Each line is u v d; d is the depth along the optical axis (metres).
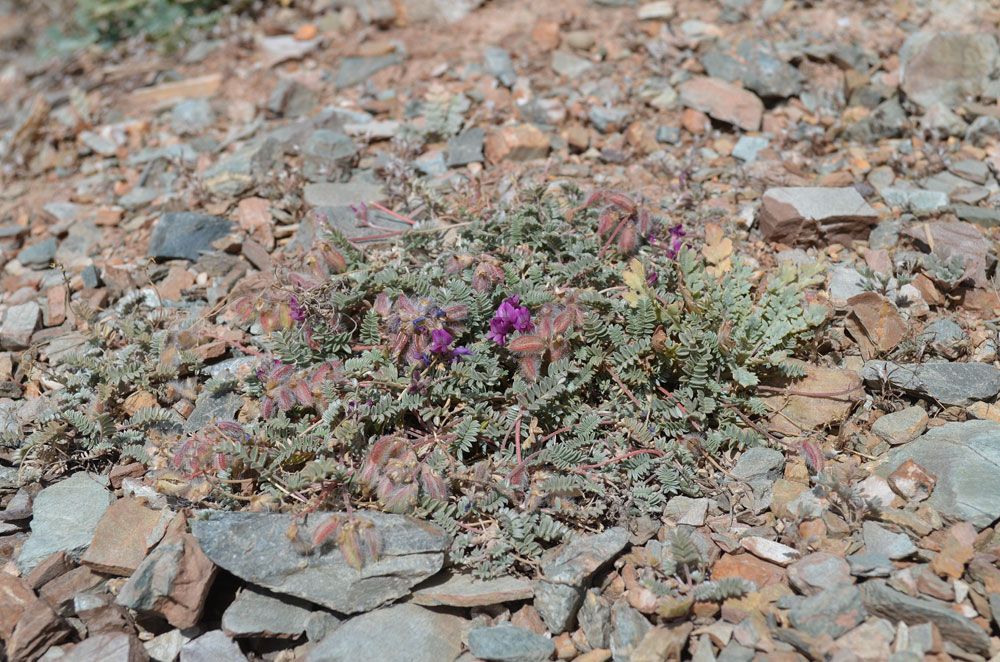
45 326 0.89
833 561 0.73
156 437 0.80
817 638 0.70
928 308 0.83
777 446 0.78
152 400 0.82
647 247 0.85
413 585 0.73
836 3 1.05
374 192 0.93
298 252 0.88
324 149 0.95
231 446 0.75
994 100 0.95
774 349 0.80
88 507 0.78
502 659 0.72
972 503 0.74
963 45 0.96
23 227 0.98
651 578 0.73
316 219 0.90
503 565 0.74
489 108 1.00
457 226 0.86
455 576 0.74
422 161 0.96
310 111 1.04
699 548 0.74
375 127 0.99
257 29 1.17
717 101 0.98
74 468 0.80
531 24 1.08
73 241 0.96
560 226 0.85
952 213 0.88
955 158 0.93
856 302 0.81
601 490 0.75
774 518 0.76
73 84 1.21
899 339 0.80
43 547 0.76
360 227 0.89
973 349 0.81
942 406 0.79
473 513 0.76
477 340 0.80
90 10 1.33
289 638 0.73
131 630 0.74
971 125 0.94
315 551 0.73
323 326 0.80
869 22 1.03
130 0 1.26
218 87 1.09
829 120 0.97
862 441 0.78
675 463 0.77
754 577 0.74
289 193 0.94
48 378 0.84
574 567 0.73
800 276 0.81
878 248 0.87
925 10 1.04
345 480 0.75
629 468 0.77
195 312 0.87
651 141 0.96
